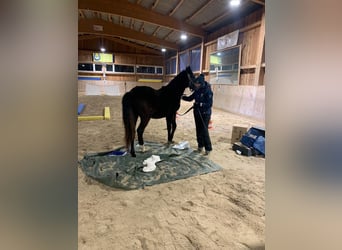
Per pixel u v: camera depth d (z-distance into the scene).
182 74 3.10
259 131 3.16
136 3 7.85
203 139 3.03
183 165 2.61
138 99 2.79
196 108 3.00
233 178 2.30
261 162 2.80
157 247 1.29
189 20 8.43
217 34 8.32
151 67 14.91
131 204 1.77
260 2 5.52
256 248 1.29
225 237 1.39
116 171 2.38
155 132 4.38
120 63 14.17
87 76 13.70
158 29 10.35
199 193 1.97
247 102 6.27
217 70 8.34
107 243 1.32
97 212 1.64
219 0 6.32
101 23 10.48
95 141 3.61
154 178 2.25
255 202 1.83
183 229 1.46
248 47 6.52
